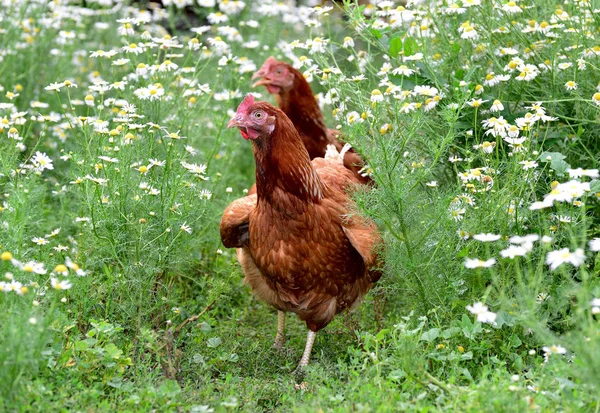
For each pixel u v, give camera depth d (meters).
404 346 6.99
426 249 7.81
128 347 7.60
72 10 13.58
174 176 8.49
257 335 8.94
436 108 9.21
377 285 8.66
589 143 9.16
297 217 7.73
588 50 8.77
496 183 7.93
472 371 7.42
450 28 9.78
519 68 8.52
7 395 6.15
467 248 7.59
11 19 12.77
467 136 8.32
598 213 8.84
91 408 6.42
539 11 9.96
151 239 8.31
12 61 12.25
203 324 8.26
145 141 8.99
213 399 6.96
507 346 7.44
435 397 6.86
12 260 6.42
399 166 7.87
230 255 10.24
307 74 9.52
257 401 7.25
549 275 7.83
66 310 7.76
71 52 12.82
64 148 11.59
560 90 9.16
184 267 9.12
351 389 6.88
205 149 11.38
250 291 9.76
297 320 9.48
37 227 9.47
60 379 6.79
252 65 11.12
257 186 7.84
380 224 7.91
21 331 6.11
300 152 7.68
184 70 10.59
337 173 8.64
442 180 9.24
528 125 8.02
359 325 8.80
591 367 5.64
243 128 7.54
